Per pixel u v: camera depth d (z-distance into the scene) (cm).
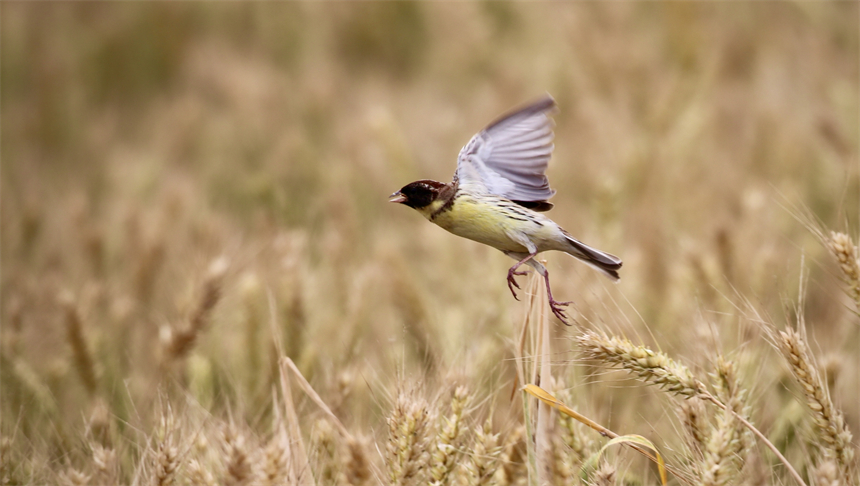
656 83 1673
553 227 666
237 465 569
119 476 687
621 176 1377
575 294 912
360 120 1761
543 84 1862
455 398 589
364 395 782
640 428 742
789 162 1427
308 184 1521
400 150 1420
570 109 1781
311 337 912
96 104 2441
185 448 649
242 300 935
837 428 564
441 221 676
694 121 1496
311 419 748
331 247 1140
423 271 1215
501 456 624
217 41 2512
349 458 593
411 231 1362
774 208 1262
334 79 2130
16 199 1631
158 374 861
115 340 1023
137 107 2438
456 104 1980
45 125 2172
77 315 882
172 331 877
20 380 879
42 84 2267
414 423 573
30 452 730
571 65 1855
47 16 2647
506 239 662
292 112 1922
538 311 601
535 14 2225
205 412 729
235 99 2006
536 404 598
